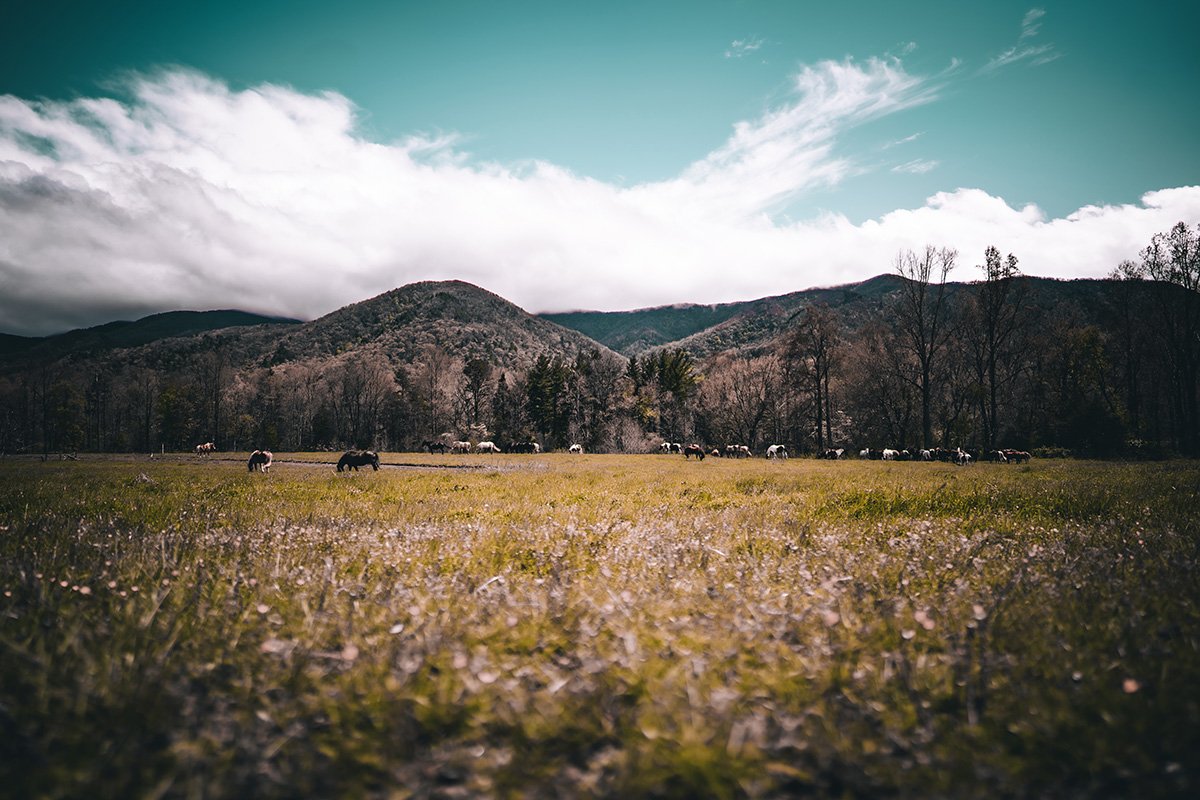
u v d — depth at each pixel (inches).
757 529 349.1
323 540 312.0
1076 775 102.7
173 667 133.2
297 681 127.3
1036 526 359.6
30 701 117.3
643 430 3912.4
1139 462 1583.4
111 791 91.7
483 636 153.6
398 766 99.5
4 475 1068.5
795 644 147.3
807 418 3294.8
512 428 4052.7
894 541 294.5
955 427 2662.4
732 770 95.1
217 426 3885.3
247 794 94.0
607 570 225.9
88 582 200.8
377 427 3978.8
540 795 94.3
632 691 124.2
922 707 118.3
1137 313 2299.5
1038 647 148.9
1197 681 127.0
